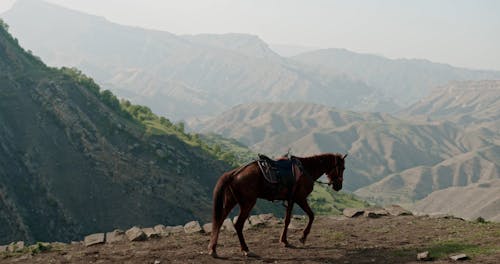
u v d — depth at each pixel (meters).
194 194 157.88
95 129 166.50
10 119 163.62
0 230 122.31
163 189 153.25
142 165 158.50
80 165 156.50
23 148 154.12
